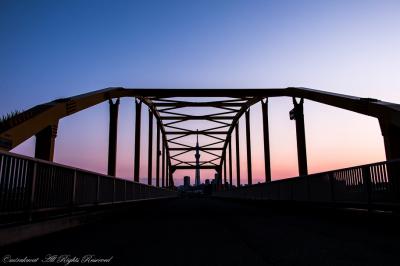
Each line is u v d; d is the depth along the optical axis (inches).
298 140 1173.1
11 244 263.4
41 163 320.8
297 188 671.1
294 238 293.3
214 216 576.1
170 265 194.9
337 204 483.2
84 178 451.5
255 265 193.2
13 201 274.2
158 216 587.5
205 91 1390.3
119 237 308.0
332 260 202.4
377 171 382.9
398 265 188.5
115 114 1211.2
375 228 358.0
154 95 1359.5
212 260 207.0
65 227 370.9
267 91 1371.8
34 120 675.4
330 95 972.6
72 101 842.8
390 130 682.2
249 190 1275.8
